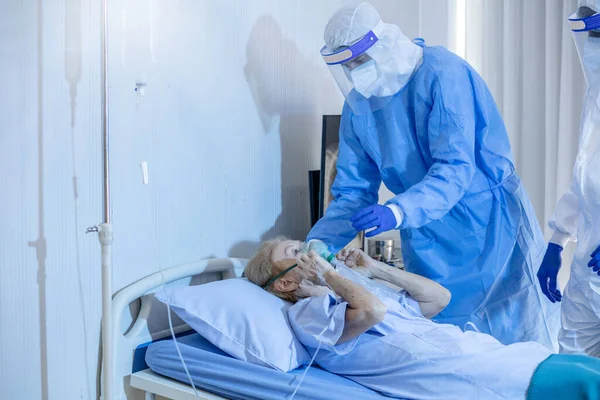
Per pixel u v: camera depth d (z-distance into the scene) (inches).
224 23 83.9
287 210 96.9
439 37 121.4
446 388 58.2
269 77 92.0
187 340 72.1
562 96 106.7
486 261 76.8
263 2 90.2
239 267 84.4
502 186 78.7
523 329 77.4
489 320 77.5
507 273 77.8
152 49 74.4
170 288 72.9
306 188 100.4
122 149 71.6
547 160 109.8
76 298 68.2
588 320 72.1
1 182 61.4
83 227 68.5
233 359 65.3
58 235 66.3
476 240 77.2
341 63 72.2
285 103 95.3
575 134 107.3
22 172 63.1
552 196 110.0
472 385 57.4
